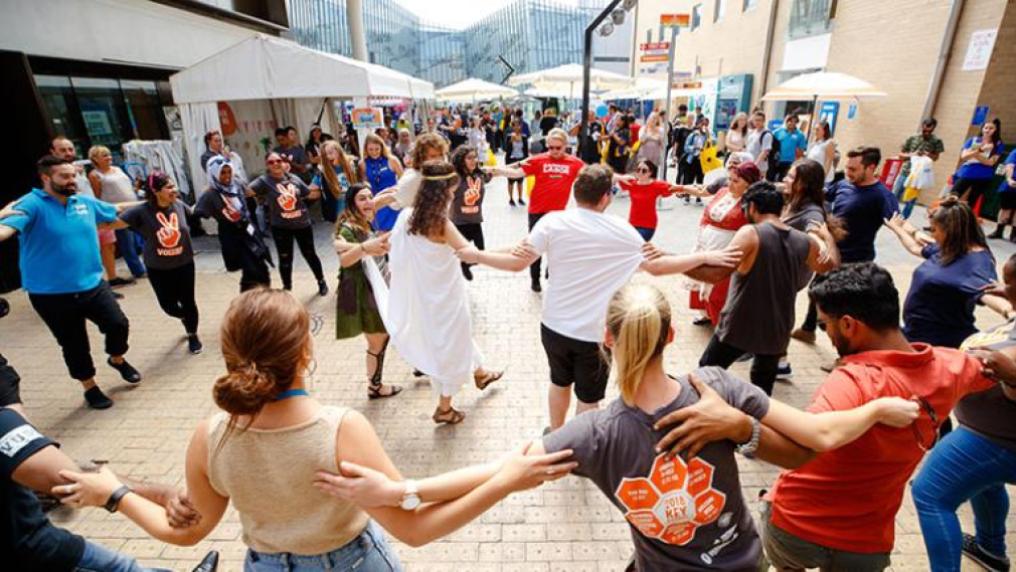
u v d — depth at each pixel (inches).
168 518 57.9
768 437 51.8
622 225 113.5
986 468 77.8
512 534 111.4
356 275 150.9
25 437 58.2
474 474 53.8
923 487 84.5
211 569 101.0
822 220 144.2
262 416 51.9
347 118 697.0
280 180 236.8
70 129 327.3
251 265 218.7
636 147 499.5
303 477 52.1
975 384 65.9
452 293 135.8
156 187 177.2
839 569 69.1
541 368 181.8
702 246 184.4
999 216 322.0
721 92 780.6
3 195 273.0
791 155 410.9
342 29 1847.9
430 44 3437.5
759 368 129.0
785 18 619.5
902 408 58.2
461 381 144.7
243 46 315.9
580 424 54.4
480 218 253.9
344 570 58.5
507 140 660.7
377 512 52.9
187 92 323.0
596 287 113.1
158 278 186.4
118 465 135.3
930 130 351.3
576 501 120.4
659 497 51.1
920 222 366.9
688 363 183.5
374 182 280.5
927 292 115.0
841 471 65.2
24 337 214.2
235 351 49.6
